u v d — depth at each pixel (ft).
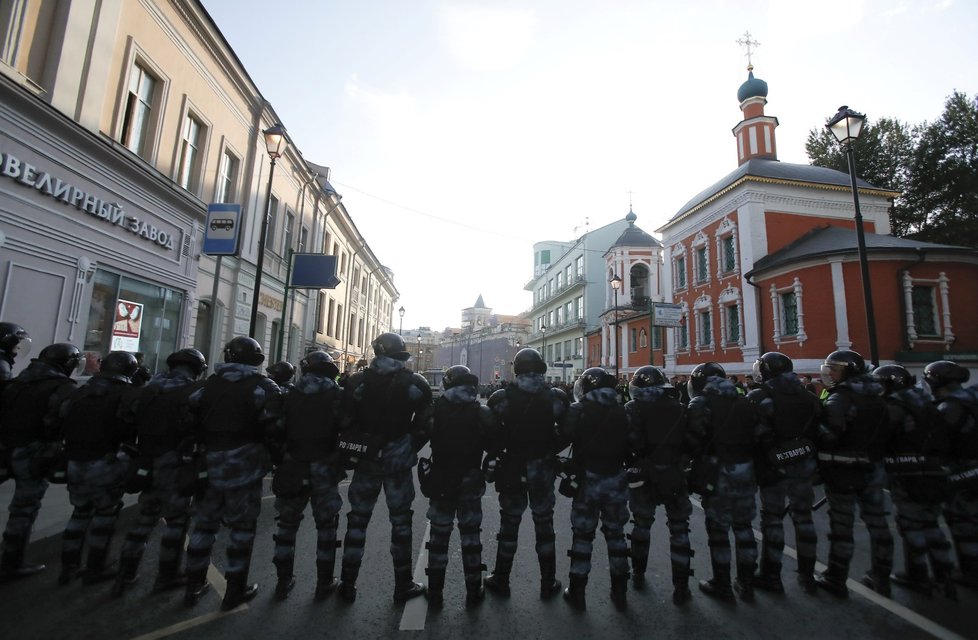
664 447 12.16
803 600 12.01
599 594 12.35
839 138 30.19
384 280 132.98
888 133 84.43
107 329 29.94
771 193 63.77
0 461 12.32
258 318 52.80
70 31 26.43
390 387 11.78
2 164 22.59
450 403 11.87
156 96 34.27
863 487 12.02
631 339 94.84
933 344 47.96
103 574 12.44
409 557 11.83
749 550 12.03
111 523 12.55
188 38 37.04
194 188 39.58
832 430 12.21
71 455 12.11
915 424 12.48
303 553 14.93
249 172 48.11
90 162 27.73
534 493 12.26
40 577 12.64
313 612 11.15
